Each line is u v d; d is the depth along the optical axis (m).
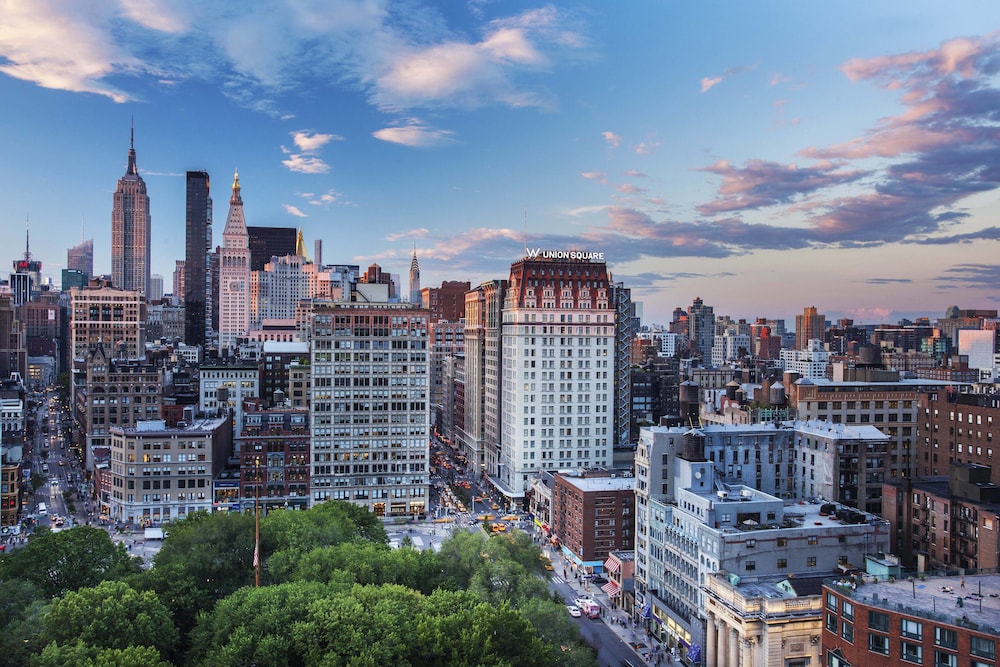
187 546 170.38
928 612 111.81
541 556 192.75
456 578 167.25
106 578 157.50
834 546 155.25
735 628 139.25
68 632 121.75
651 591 183.88
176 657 137.00
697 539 160.88
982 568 141.75
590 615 191.25
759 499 166.25
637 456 195.38
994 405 183.62
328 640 121.81
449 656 121.12
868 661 115.25
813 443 191.12
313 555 159.62
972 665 104.75
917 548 163.75
